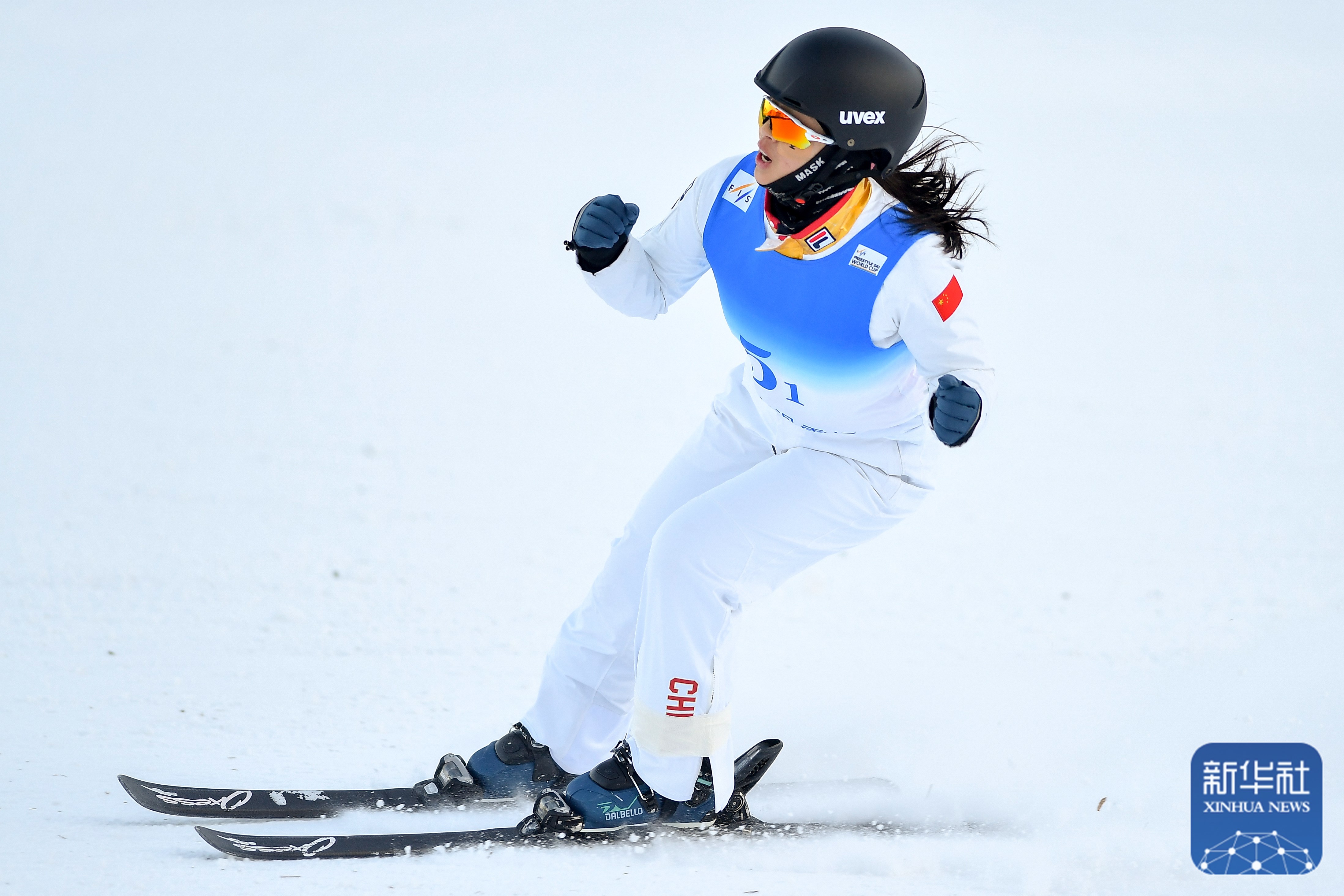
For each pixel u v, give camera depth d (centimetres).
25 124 9856
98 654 1847
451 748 1547
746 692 1800
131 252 6012
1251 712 1633
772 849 1239
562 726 1370
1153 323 5462
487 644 2019
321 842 1181
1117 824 1322
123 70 13075
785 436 1309
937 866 1198
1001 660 1978
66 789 1335
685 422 3828
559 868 1155
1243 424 3944
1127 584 2456
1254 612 2261
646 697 1234
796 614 2244
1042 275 6419
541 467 3253
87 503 2709
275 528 2620
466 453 3347
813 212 1171
